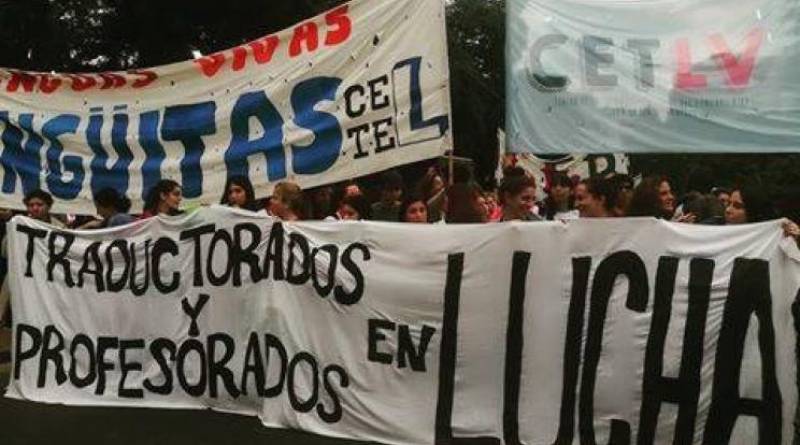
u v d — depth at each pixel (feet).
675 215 30.83
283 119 25.17
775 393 17.80
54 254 25.41
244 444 20.48
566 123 20.94
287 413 21.99
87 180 27.45
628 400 18.90
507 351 19.92
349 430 21.29
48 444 20.80
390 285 21.01
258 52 25.53
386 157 23.99
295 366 22.00
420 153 23.71
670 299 18.66
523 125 21.17
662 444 18.66
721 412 18.21
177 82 26.48
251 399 22.91
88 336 24.93
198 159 26.13
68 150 27.55
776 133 19.90
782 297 17.83
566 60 20.94
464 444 20.16
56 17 89.35
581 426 19.25
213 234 23.50
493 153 137.49
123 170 27.04
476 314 20.24
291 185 24.21
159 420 22.66
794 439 17.16
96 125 27.30
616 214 22.40
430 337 20.62
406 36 23.76
